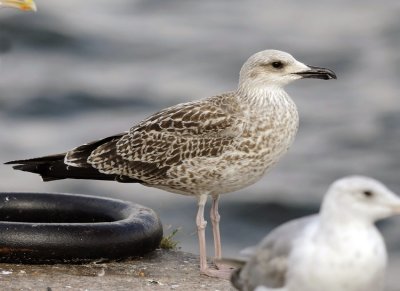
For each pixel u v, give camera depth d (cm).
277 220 2441
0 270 1063
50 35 4256
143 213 1166
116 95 3534
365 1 4931
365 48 4241
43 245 1076
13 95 3494
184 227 2239
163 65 3969
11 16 4334
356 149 2970
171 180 1147
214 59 4059
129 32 4416
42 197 1208
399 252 2197
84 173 1170
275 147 1129
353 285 738
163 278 1085
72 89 3578
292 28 4575
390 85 3694
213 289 1055
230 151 1116
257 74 1134
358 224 739
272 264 775
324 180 2688
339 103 3412
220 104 1141
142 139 1152
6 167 2700
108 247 1099
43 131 3162
